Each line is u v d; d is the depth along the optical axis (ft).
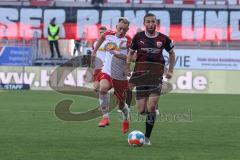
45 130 131.85
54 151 98.73
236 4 295.07
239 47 288.71
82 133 127.24
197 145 109.29
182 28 296.51
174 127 141.90
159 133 129.08
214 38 294.87
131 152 98.37
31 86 276.00
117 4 297.53
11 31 295.69
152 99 106.93
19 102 211.41
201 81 271.28
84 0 297.74
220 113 181.47
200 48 286.25
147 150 101.09
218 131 134.31
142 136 106.22
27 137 118.21
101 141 113.39
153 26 106.93
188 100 230.27
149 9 297.33
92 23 297.12
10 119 155.94
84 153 96.63
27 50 279.90
